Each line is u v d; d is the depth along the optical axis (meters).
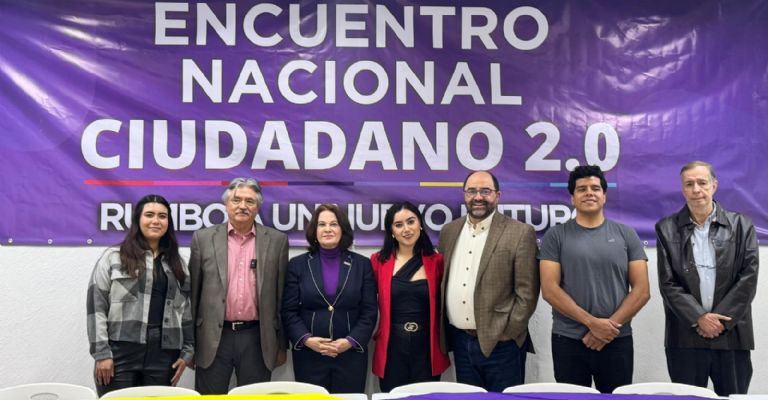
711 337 3.12
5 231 3.62
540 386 2.73
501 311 3.20
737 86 3.83
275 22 3.76
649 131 3.81
